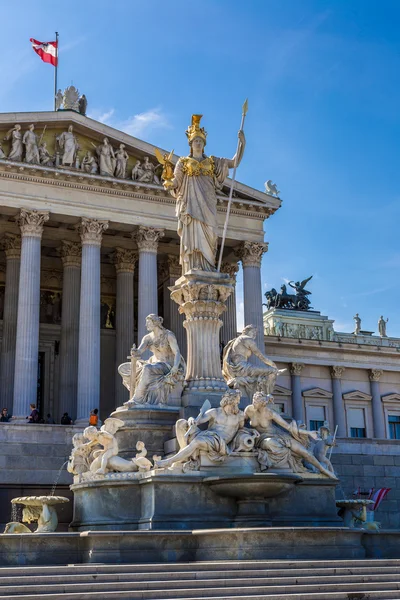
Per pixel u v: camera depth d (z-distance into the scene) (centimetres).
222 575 1694
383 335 9112
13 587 1555
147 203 6081
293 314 8625
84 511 2250
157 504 2117
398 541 2134
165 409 2511
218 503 2181
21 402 5241
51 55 6353
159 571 1722
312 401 8156
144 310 5859
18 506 4338
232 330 6631
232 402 2300
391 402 8550
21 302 5469
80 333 5628
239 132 2805
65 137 5847
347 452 4697
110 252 6750
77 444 2420
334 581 1719
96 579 1644
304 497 2302
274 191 6731
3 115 5672
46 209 5712
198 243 2723
